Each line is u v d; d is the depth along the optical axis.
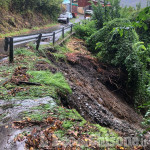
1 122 3.02
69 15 28.48
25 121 3.02
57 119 3.16
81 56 9.45
